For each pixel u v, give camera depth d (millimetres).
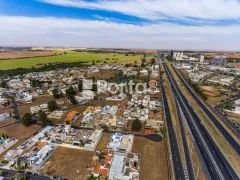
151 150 89688
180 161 82312
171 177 72188
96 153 86562
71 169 76062
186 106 152250
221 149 92625
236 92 196500
